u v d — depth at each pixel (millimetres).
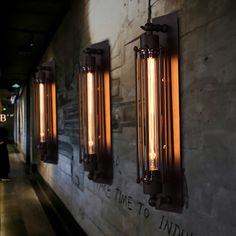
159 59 2451
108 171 3785
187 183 2281
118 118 3551
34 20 7016
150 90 2447
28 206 7047
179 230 2359
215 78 1993
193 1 2219
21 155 19109
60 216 6285
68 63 6102
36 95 7395
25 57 10750
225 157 1900
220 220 1932
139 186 3027
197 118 2174
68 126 6094
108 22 3879
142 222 2955
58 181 7152
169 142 2434
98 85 3930
